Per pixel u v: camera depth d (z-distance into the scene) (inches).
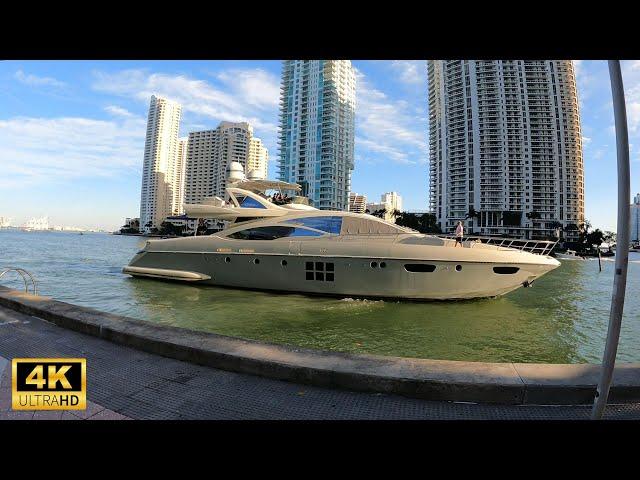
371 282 592.7
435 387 150.0
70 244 3014.3
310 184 5802.2
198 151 4168.3
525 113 5659.5
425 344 384.2
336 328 439.8
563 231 5467.5
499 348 376.8
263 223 679.7
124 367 182.1
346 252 599.2
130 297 627.8
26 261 1346.0
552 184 5629.9
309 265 621.6
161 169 6412.4
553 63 5689.0
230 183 833.5
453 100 5984.3
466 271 565.6
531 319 515.5
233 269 684.1
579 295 795.4
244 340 202.7
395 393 153.7
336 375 159.6
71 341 219.8
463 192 5836.6
